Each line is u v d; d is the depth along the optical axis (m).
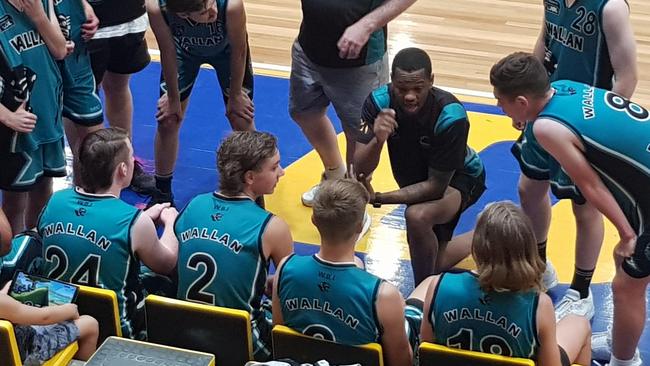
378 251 4.43
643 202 3.09
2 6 3.64
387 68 4.46
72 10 4.04
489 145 5.39
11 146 3.84
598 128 3.03
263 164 3.07
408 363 2.85
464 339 2.68
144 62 4.84
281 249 3.03
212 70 6.37
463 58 6.56
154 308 2.81
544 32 3.76
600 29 3.43
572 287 3.94
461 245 4.06
